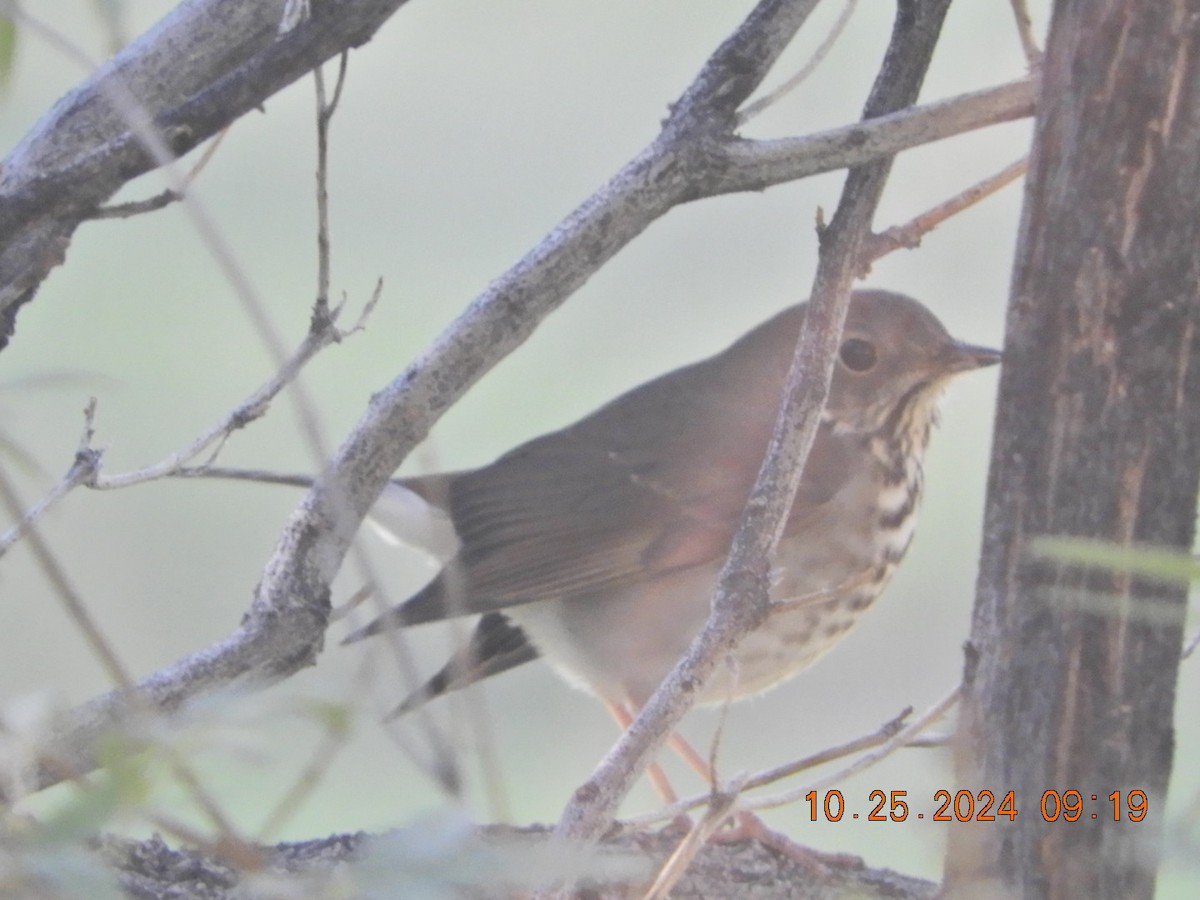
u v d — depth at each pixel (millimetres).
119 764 2842
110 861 4148
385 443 4137
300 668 4137
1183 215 3732
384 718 3539
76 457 4125
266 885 2869
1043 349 3822
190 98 4129
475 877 2727
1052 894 3867
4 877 2641
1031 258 3844
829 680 4438
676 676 4109
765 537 4117
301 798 3174
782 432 4121
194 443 4133
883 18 4430
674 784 4387
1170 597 3830
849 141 4121
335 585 4273
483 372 4137
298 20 4125
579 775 4379
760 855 4219
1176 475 3787
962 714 3982
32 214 4109
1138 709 3855
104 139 4141
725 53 4129
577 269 4133
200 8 4141
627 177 4129
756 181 4129
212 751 2877
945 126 4121
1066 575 3836
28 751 2967
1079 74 3766
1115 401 3777
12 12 3537
